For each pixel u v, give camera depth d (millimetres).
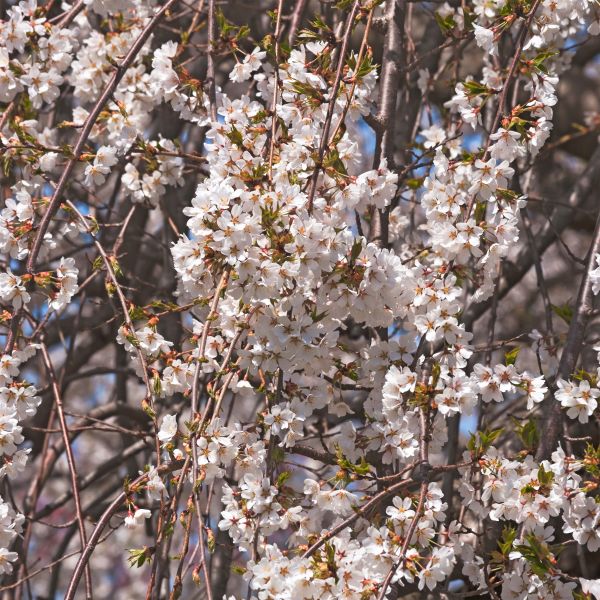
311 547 2715
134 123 4152
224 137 3336
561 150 6738
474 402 2980
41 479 4668
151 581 2887
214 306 2912
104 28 4668
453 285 3123
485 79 4234
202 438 2961
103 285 5488
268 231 2809
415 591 4160
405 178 4086
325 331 2988
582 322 3613
